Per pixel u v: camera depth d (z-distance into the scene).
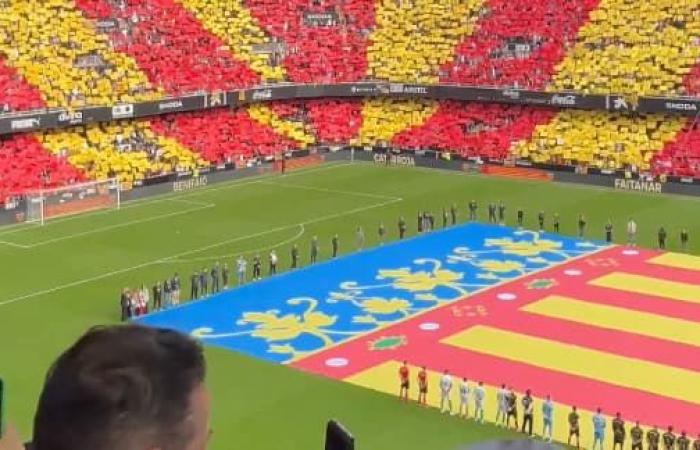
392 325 70.00
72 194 105.81
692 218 104.44
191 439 4.56
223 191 119.75
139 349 4.56
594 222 103.06
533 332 68.19
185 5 137.25
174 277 75.19
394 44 149.25
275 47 142.25
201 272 79.31
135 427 4.40
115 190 110.50
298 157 135.88
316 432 50.84
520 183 125.88
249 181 126.44
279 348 65.12
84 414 4.37
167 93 126.00
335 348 65.25
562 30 142.12
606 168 123.25
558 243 94.38
